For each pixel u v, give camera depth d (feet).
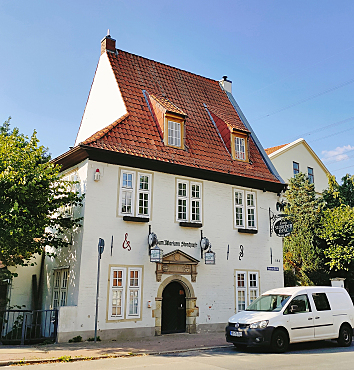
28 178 39.78
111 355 33.27
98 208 45.85
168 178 51.96
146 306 46.80
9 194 39.01
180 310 51.16
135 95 56.95
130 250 47.01
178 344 40.32
